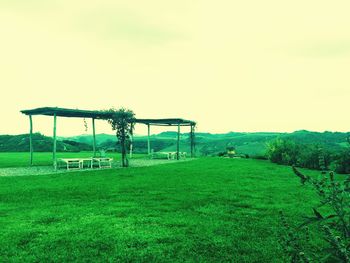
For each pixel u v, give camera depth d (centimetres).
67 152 5038
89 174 1689
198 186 1236
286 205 882
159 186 1239
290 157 2286
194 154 3881
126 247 569
